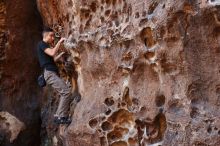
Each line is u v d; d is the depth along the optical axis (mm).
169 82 5500
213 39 5266
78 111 6559
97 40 6301
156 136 5668
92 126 6254
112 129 6113
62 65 7141
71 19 6801
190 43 5320
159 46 5492
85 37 6484
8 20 8648
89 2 6375
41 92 8844
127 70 5949
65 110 6520
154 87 5691
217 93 5301
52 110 8172
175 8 5273
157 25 5414
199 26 5281
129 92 5945
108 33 6148
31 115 8883
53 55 6387
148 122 5668
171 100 5453
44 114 8500
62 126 7105
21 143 8867
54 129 8016
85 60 6617
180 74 5418
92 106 6344
